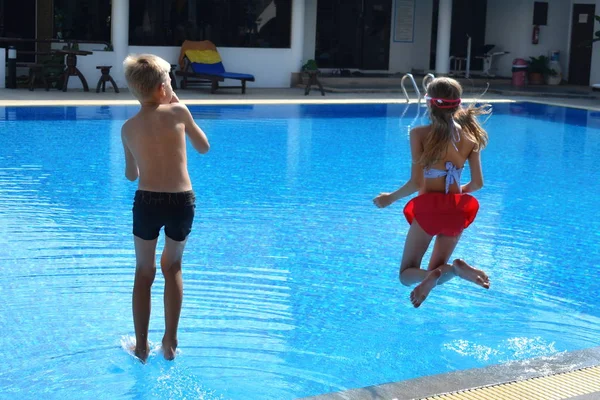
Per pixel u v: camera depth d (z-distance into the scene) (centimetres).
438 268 439
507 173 1131
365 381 452
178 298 465
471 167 468
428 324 543
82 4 1988
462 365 477
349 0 2372
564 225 834
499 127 1611
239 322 532
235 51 2127
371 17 2412
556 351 500
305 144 1314
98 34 2008
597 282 645
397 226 802
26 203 838
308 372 461
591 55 2486
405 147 1319
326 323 538
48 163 1058
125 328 513
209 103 1706
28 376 441
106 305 552
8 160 1069
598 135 1529
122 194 897
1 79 1828
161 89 457
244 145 1284
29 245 686
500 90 2222
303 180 1023
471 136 462
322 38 2359
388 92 2133
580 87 2439
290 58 2191
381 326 537
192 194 461
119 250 681
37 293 571
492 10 2569
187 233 461
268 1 2147
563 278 653
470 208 462
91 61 1925
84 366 456
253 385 441
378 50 2444
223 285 603
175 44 2064
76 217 788
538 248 741
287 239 740
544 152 1325
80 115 1477
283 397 428
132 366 458
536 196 978
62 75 1866
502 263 690
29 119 1412
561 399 383
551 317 563
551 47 2533
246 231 761
